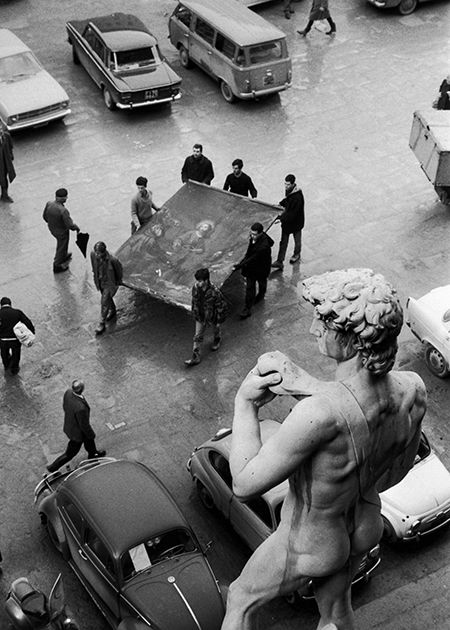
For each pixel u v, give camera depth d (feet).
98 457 47.52
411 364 54.60
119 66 76.07
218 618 36.55
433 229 64.95
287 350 56.13
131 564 37.88
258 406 13.17
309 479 12.79
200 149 62.54
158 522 39.04
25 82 74.90
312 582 14.17
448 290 53.78
